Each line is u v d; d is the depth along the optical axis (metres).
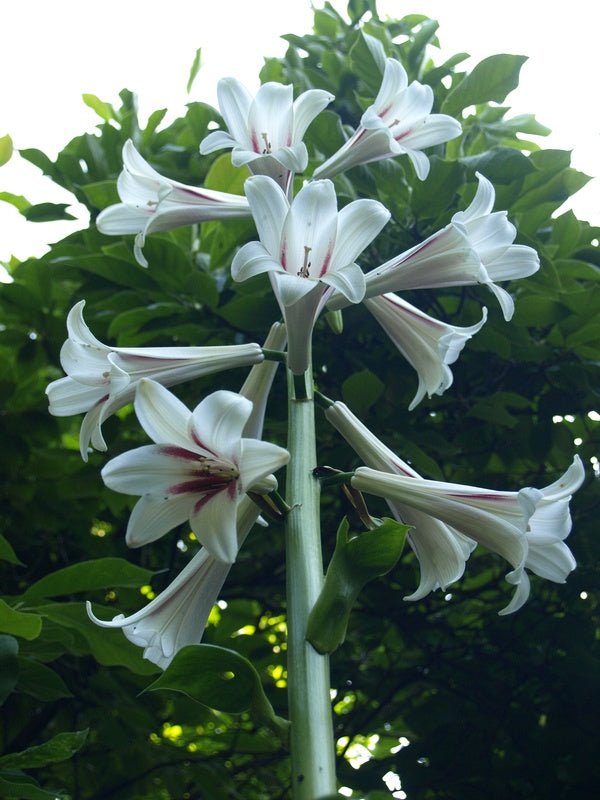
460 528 0.58
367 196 0.96
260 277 0.91
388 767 1.02
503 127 1.11
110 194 1.01
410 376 0.99
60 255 1.03
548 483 1.05
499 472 1.10
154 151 1.16
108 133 1.12
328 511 1.11
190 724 1.14
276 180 0.67
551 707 1.00
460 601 1.08
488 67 0.96
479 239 0.67
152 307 0.93
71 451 1.12
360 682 1.11
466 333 0.65
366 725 1.09
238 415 0.48
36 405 1.10
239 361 0.61
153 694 1.07
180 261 0.91
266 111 0.69
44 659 0.70
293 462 0.57
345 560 0.51
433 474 0.91
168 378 0.60
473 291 0.94
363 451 0.61
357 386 0.87
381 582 1.09
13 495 1.10
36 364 1.12
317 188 0.55
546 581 1.07
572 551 0.99
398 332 0.68
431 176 0.89
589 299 0.90
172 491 0.50
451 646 1.12
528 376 1.01
